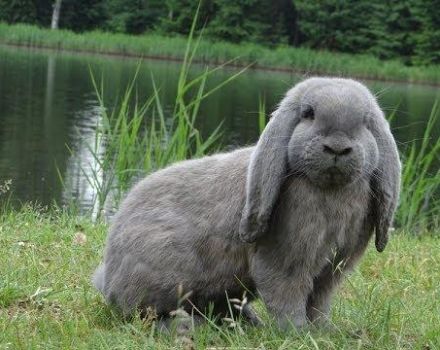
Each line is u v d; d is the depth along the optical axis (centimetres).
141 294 474
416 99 2727
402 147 1648
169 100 2383
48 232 689
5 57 3616
